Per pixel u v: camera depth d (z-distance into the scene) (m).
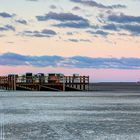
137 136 65.31
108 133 68.06
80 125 78.25
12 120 86.44
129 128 74.06
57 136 64.31
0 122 82.56
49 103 143.12
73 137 63.62
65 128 73.50
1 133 67.00
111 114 101.44
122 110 113.94
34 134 66.06
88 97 184.00
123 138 63.53
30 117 92.81
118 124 80.25
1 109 115.88
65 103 142.88
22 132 68.31
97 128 73.94
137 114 101.62
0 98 171.38
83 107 124.94
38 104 137.88
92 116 96.00
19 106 128.50
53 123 81.25
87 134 66.81
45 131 69.50
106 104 139.12
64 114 100.75
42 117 93.19
